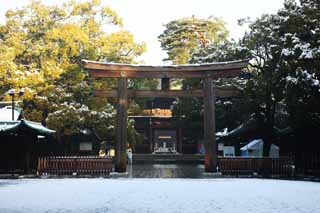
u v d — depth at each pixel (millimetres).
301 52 23156
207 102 25438
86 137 37281
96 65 25281
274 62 26891
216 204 12414
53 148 32250
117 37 36406
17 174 23484
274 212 10844
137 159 48875
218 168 25172
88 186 18312
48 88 32906
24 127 23047
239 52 29672
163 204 12445
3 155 23625
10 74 30797
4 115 30938
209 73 25609
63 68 33625
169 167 35031
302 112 22844
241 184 19297
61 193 15484
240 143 34750
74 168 24031
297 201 13070
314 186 18203
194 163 45250
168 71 25766
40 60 34812
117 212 10875
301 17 24516
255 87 26719
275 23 27234
